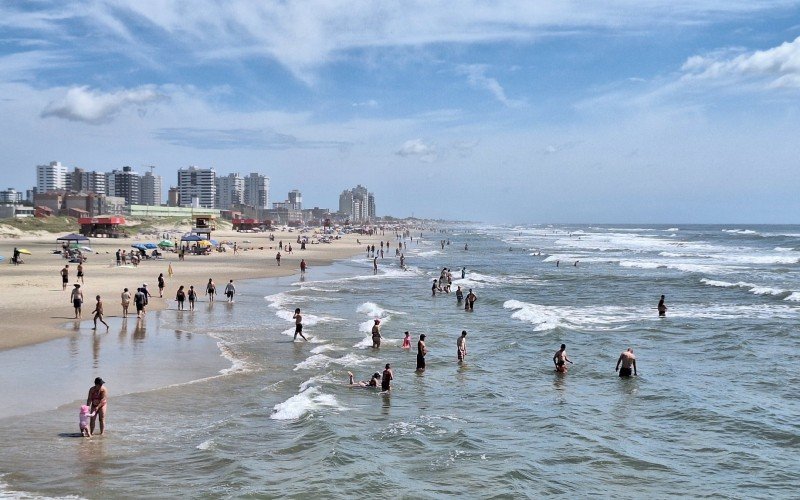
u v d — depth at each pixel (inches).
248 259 3329.2
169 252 3597.4
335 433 677.9
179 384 863.7
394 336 1291.8
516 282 2482.8
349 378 940.0
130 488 532.1
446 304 1813.5
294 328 1315.2
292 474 571.2
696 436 717.3
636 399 869.2
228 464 589.3
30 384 828.0
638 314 1658.5
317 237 6791.3
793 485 585.0
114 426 689.0
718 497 557.9
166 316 1437.0
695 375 1007.6
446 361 1085.8
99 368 928.3
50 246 4104.3
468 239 7524.6
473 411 801.6
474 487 561.9
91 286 1844.2
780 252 4451.3
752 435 720.3
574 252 4665.4
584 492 561.6
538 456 645.3
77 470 566.6
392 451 646.5
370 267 3142.2
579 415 791.7
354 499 526.0
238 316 1461.6
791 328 1405.0
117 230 5433.1
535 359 1115.3
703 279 2460.6
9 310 1393.9
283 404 778.8
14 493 514.9
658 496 557.6
